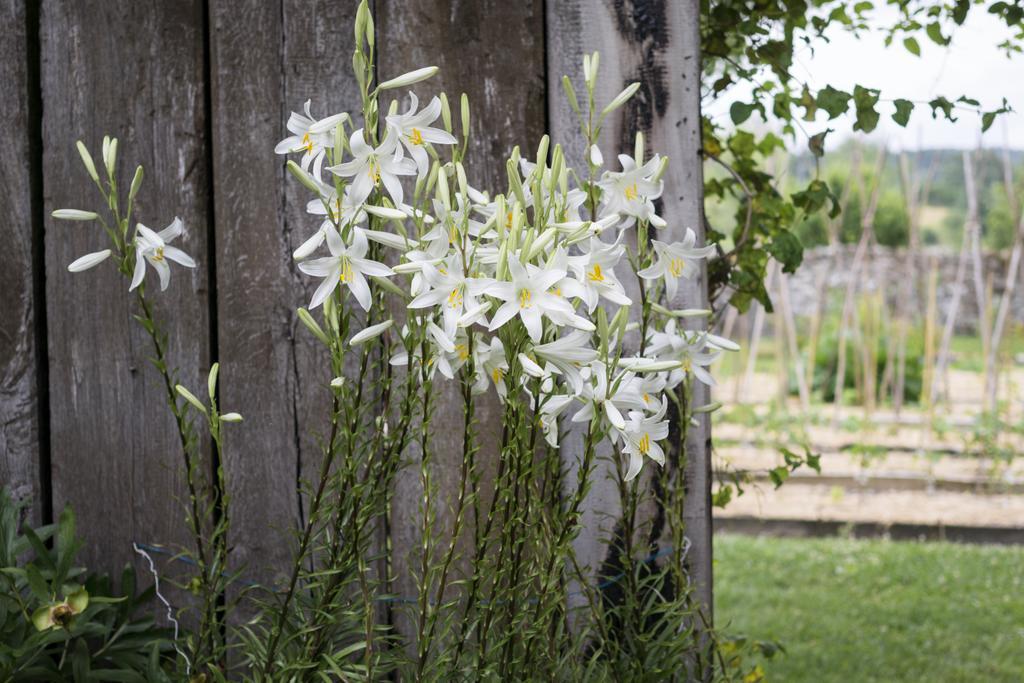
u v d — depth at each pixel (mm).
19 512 1808
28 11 1801
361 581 1544
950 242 22875
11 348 1825
